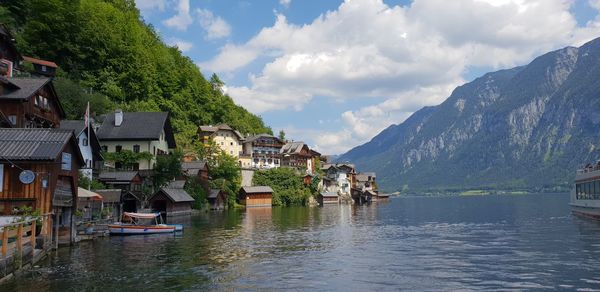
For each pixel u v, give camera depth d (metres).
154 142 81.50
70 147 35.91
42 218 30.06
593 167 66.38
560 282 24.92
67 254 33.72
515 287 23.94
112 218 54.03
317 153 184.25
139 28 136.75
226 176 117.44
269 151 158.25
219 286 24.38
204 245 40.59
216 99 163.75
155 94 121.88
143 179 76.31
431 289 23.72
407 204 158.12
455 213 93.31
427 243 42.25
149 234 48.69
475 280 25.75
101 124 81.38
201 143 124.31
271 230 55.12
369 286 24.45
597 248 36.97
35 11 93.31
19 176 30.64
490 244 41.03
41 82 47.53
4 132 32.41
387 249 38.25
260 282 25.34
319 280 25.94
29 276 25.67
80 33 99.44
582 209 71.00
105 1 141.25
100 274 27.14
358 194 177.38
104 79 104.12
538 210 98.12
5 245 23.36
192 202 92.25
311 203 143.88
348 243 42.28
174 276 26.81
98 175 65.69
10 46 54.94
